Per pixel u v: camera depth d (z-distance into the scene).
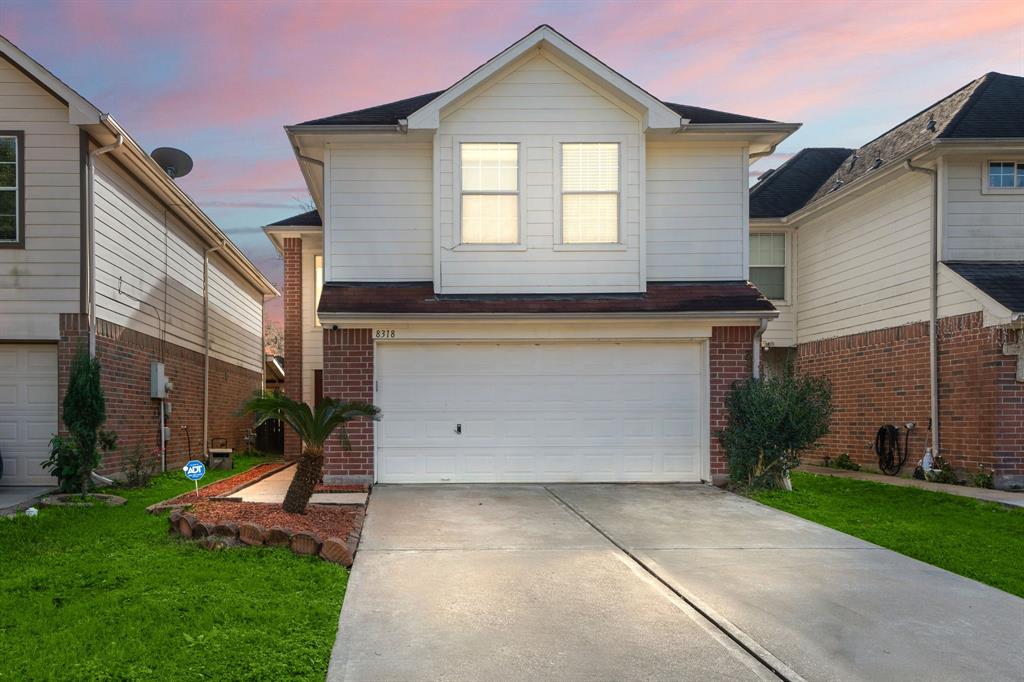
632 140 12.32
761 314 11.32
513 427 11.73
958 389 12.47
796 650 4.68
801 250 18.02
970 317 12.18
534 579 6.16
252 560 6.35
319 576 5.96
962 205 13.00
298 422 8.03
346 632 4.88
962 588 6.11
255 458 19.22
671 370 11.91
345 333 11.45
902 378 14.02
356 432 11.42
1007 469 11.59
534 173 12.26
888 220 14.49
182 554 6.57
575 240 12.31
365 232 12.36
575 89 12.32
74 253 11.20
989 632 5.07
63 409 10.50
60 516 8.65
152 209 14.27
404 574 6.27
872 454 14.98
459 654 4.54
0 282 11.13
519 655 4.54
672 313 11.29
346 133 11.94
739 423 11.51
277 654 4.33
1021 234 13.00
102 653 4.29
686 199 12.71
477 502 9.85
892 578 6.36
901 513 9.66
